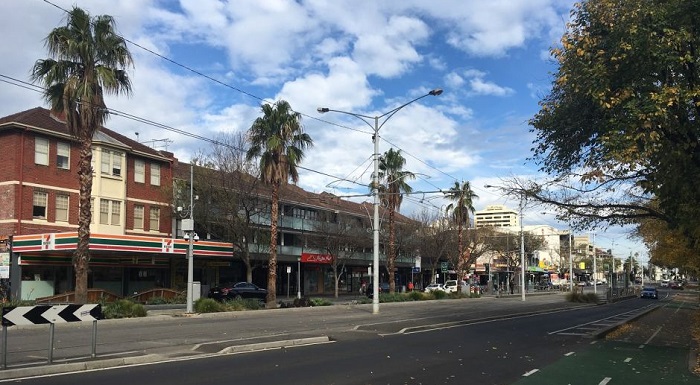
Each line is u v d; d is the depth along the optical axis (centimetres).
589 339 1911
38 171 3416
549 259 13738
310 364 1223
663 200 1453
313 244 5534
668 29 1128
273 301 3312
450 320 2562
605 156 1237
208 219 4056
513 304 4362
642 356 1483
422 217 6438
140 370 1111
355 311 3195
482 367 1234
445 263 6341
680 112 1214
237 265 4984
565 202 1752
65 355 1298
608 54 1265
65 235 3080
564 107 1503
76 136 2438
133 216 3941
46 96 2408
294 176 3431
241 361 1249
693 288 10456
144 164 4088
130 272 3878
